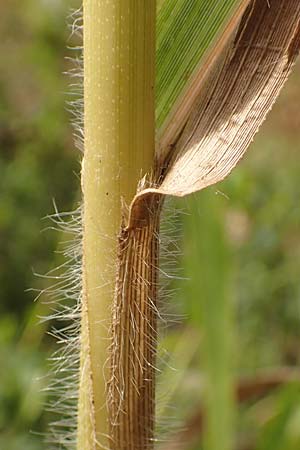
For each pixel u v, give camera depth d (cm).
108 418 12
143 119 12
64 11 69
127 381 12
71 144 65
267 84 12
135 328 12
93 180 12
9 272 57
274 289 43
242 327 42
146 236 12
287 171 46
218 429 18
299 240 44
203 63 12
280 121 40
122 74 12
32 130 66
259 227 44
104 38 12
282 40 12
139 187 12
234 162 12
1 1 75
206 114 12
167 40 13
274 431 20
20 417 34
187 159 12
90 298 12
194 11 13
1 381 37
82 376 12
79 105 15
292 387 20
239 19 12
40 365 37
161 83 12
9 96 68
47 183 63
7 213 59
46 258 58
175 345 26
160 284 13
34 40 69
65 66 68
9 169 62
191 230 18
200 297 18
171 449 20
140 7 12
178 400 27
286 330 43
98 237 12
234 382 20
